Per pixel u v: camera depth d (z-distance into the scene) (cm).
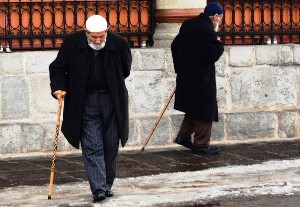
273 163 2206
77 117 1798
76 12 2425
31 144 2338
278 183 1962
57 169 2169
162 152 2388
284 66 2566
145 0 2498
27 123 2336
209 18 2328
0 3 2391
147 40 2520
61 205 1780
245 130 2520
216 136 2500
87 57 1797
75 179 2047
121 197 1842
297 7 2636
